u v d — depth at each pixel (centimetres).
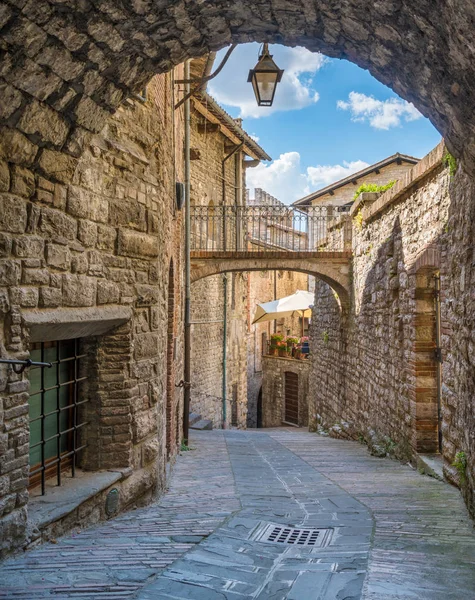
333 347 1582
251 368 2942
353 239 1366
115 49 423
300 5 416
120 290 578
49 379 539
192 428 1614
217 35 467
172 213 934
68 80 417
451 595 337
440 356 847
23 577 369
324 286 1712
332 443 1298
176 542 458
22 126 411
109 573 377
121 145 578
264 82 650
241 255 1388
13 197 425
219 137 1916
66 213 489
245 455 1098
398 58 428
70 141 462
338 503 615
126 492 580
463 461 616
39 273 454
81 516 506
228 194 2014
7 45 361
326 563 406
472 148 447
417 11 355
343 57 489
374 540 468
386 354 1041
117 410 583
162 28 427
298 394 2808
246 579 372
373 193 1199
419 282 859
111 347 585
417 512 572
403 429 930
